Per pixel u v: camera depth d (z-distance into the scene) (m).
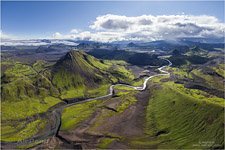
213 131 196.75
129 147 197.62
